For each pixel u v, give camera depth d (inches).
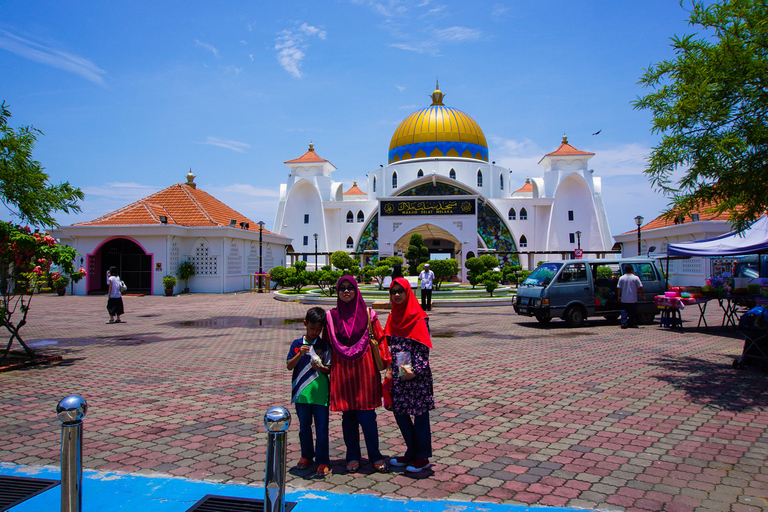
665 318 480.7
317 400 150.0
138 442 175.6
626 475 147.3
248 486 140.3
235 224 1214.9
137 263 1133.7
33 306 753.6
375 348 149.0
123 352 359.6
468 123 1732.3
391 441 179.8
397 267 278.7
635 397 233.5
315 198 1723.7
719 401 225.9
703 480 143.7
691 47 264.4
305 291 1012.5
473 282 938.7
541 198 1647.4
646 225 1283.2
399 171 1684.3
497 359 327.3
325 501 130.7
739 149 246.4
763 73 241.4
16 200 336.5
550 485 140.5
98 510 126.6
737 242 453.1
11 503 131.6
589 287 501.4
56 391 247.0
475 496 133.7
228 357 340.2
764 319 282.5
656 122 267.9
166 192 1211.2
